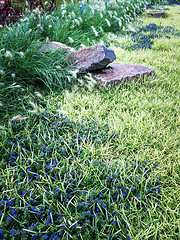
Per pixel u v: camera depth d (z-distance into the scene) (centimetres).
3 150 224
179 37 681
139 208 183
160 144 245
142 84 378
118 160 224
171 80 401
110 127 269
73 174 204
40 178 197
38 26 433
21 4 657
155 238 158
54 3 632
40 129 255
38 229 157
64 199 178
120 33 689
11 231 150
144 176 210
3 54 336
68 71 347
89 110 294
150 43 616
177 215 176
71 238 156
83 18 611
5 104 288
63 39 488
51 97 325
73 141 243
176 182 205
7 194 180
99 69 392
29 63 338
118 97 331
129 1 897
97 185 198
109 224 168
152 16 1028
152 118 285
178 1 1825
